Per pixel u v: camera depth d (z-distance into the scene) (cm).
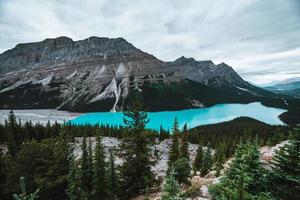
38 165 3369
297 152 1306
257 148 1434
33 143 3538
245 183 1159
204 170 4828
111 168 3222
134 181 3008
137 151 3009
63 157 3731
